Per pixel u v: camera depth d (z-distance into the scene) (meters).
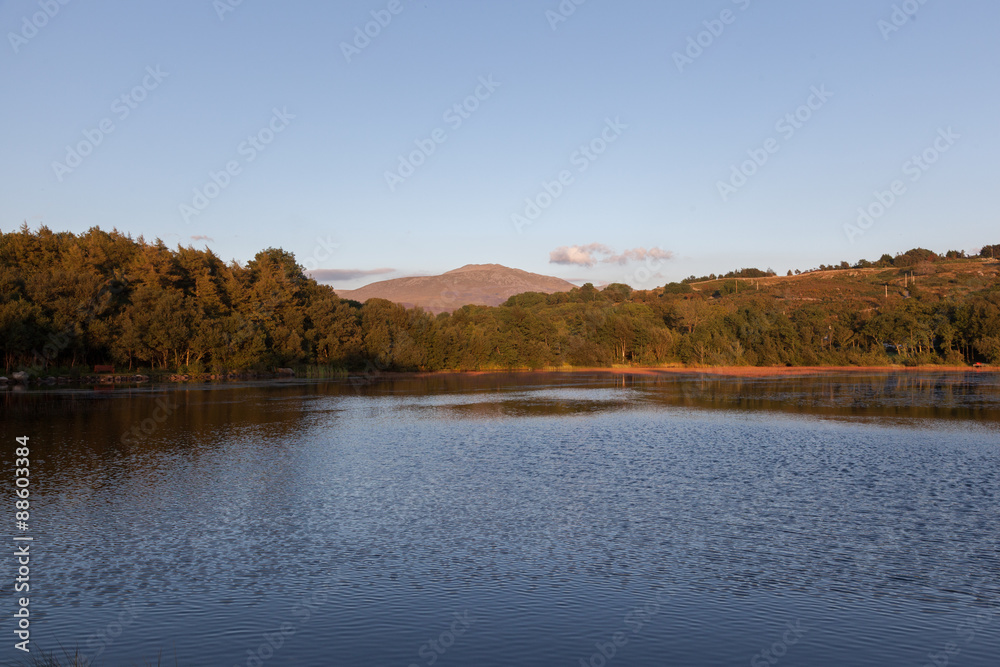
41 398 63.84
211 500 23.80
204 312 103.06
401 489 25.69
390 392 79.56
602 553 17.77
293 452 34.50
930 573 16.28
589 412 56.34
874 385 89.94
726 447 36.50
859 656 12.02
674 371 133.75
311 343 116.88
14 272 80.94
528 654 12.05
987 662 11.80
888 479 27.52
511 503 23.41
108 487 25.84
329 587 15.29
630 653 12.09
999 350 127.94
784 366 141.25
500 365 136.88
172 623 13.32
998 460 32.00
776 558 17.36
